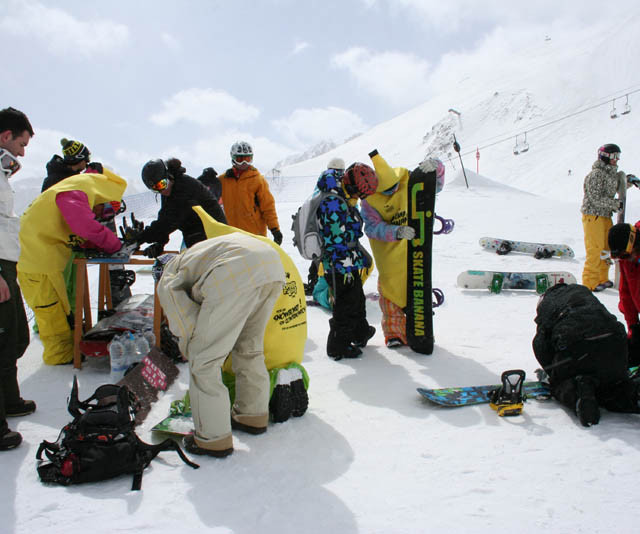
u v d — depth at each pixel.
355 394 3.46
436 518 2.14
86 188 3.78
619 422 2.94
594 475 2.41
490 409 3.16
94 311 5.51
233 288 2.44
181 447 2.75
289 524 2.11
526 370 3.83
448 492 2.32
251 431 2.88
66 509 2.20
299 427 2.98
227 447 2.62
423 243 4.03
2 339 2.97
